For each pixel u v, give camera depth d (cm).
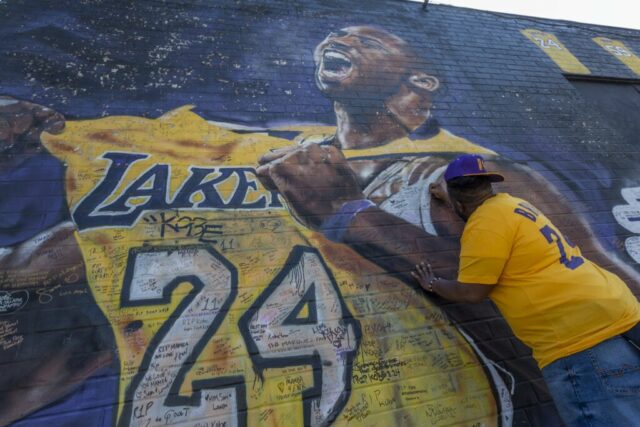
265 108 321
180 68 334
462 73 421
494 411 203
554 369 175
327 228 252
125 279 205
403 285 236
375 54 412
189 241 225
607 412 164
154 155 264
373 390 196
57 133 263
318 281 226
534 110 400
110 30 347
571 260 177
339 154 301
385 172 297
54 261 205
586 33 572
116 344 185
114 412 169
